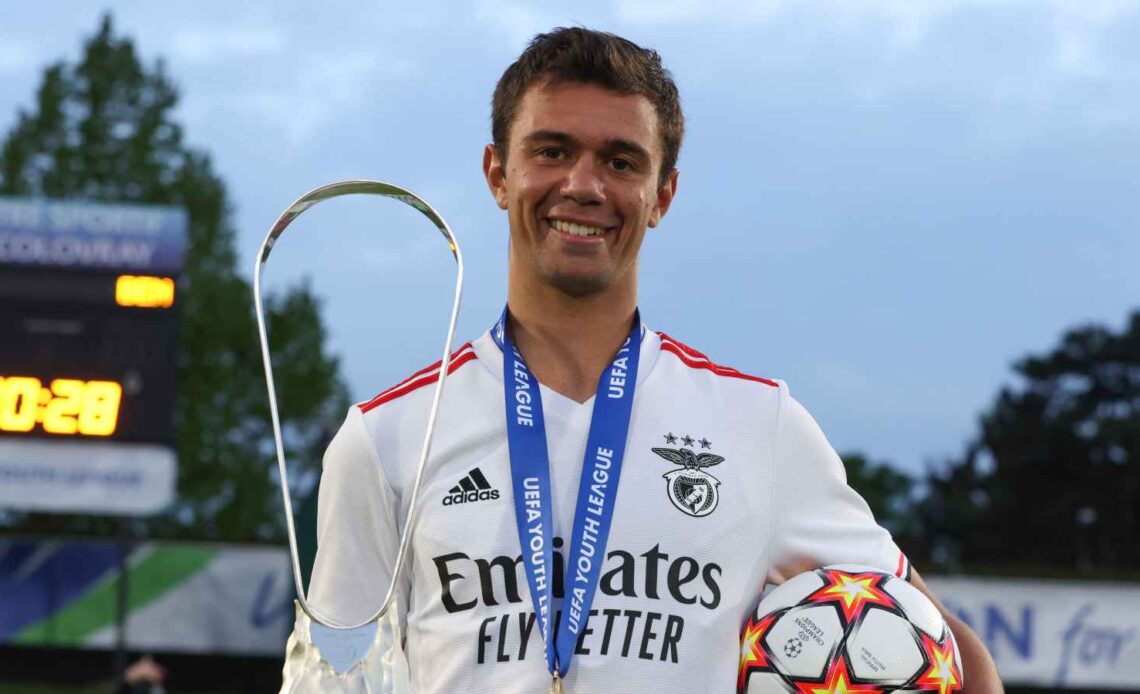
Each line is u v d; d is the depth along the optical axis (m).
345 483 2.25
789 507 2.27
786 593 2.21
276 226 2.12
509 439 2.22
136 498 11.36
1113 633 12.59
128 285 11.43
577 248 2.19
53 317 11.38
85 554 12.64
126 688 11.44
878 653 2.15
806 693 2.14
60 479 11.30
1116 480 43.34
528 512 2.16
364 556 2.23
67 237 11.44
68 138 28.25
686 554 2.13
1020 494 44.09
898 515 45.47
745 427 2.25
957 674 2.21
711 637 2.10
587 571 2.11
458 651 2.10
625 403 2.24
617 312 2.30
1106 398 47.34
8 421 11.26
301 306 28.80
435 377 2.32
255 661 15.19
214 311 27.98
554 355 2.30
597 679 2.05
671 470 2.18
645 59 2.27
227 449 27.55
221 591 12.57
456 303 2.11
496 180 2.38
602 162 2.20
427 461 2.22
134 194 28.28
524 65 2.26
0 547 12.55
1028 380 47.59
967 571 13.35
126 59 28.61
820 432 2.33
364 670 1.92
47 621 12.54
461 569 2.13
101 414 11.34
